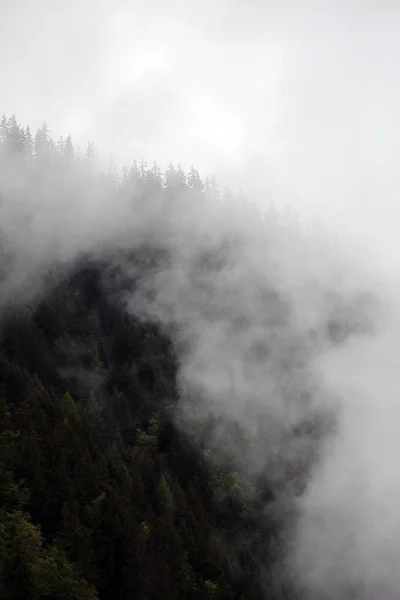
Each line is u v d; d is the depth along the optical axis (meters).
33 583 39.25
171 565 50.12
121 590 45.34
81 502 48.38
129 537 47.22
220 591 52.62
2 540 40.53
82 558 44.22
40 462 48.50
